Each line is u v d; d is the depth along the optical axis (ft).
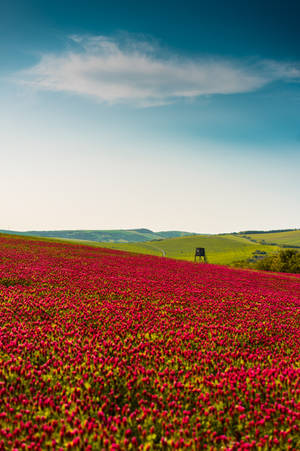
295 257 268.41
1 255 116.98
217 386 31.50
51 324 46.03
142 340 42.83
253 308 69.05
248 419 27.20
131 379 31.63
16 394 27.58
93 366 33.47
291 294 99.76
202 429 25.55
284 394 30.81
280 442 24.44
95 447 22.56
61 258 132.36
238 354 40.83
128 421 25.91
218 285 100.83
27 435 22.95
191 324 52.37
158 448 23.27
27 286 68.39
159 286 85.05
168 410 27.89
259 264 291.99
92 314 52.44
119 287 77.61
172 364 36.40
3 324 43.91
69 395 28.53
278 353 43.50
